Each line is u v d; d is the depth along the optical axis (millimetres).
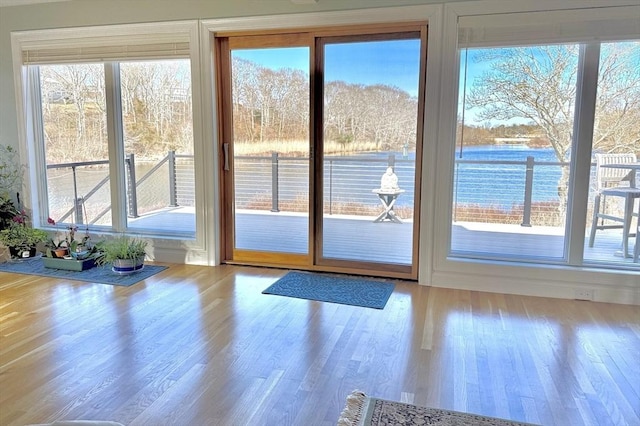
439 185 3559
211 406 2014
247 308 3174
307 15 3674
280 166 4082
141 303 3258
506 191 3561
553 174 3457
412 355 2498
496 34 3297
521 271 3461
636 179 3332
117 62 4297
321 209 4016
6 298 3344
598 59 3191
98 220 4652
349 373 2301
